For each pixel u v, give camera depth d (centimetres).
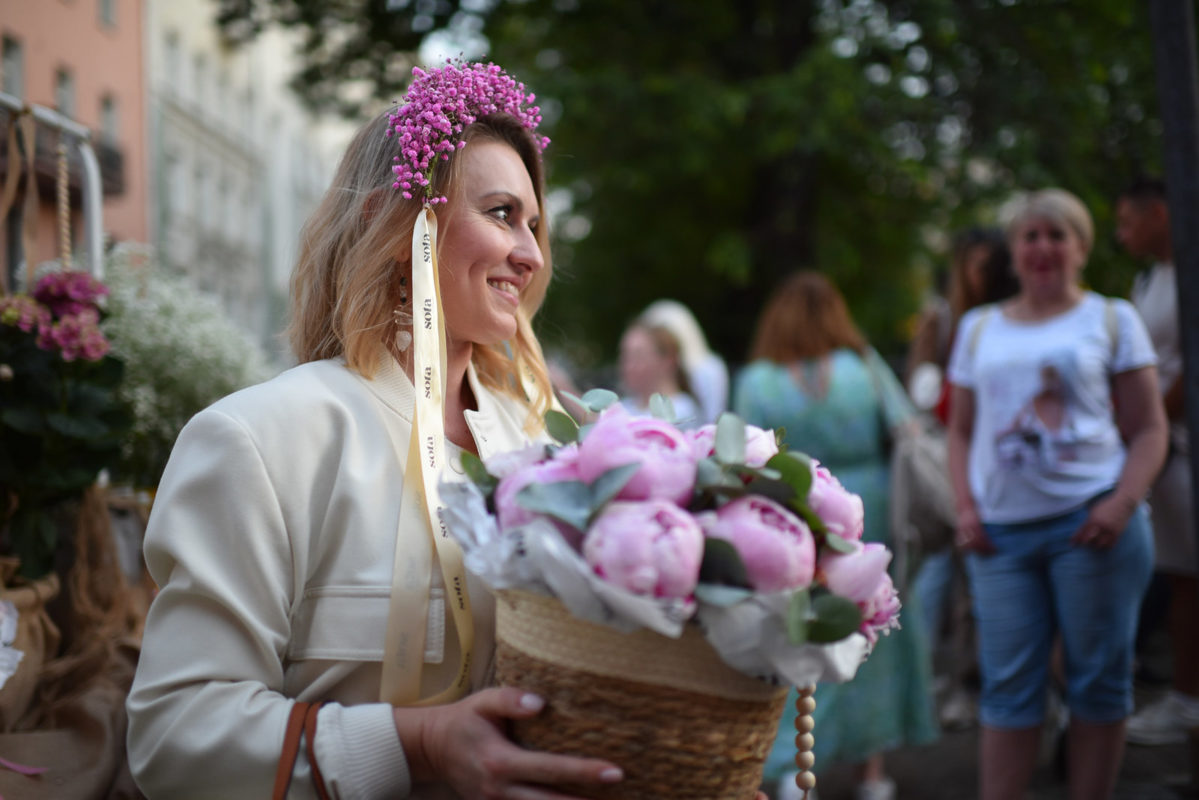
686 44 1125
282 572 130
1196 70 252
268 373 304
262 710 123
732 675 107
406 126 145
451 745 118
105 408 213
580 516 102
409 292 151
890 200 1205
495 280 151
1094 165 995
